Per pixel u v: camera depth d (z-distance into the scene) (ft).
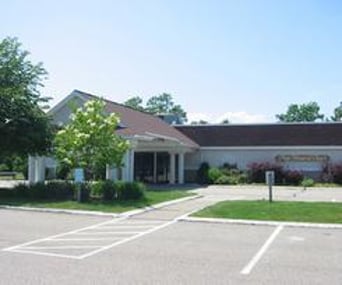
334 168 135.85
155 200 78.38
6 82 87.04
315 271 31.76
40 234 46.75
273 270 31.94
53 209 66.69
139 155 142.20
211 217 59.72
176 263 33.76
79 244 41.32
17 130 85.15
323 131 144.56
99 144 77.20
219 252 38.11
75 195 76.59
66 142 77.41
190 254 37.14
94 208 67.15
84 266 32.45
